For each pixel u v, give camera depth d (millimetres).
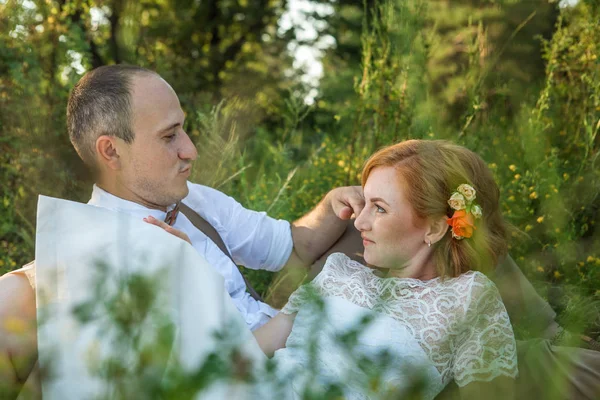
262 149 5016
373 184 2229
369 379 1183
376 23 4043
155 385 1104
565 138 3809
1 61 4328
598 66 3643
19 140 4117
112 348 1317
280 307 2922
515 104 3822
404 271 2258
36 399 1810
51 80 4547
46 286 2002
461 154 2266
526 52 4371
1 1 4484
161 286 1424
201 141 4066
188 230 2631
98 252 2035
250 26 11266
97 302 1381
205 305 2041
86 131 2432
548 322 2477
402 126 3779
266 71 9484
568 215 2900
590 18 3834
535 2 4438
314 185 4258
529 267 2910
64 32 4707
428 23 4324
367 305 2152
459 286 2129
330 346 1926
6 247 3840
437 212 2182
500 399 2010
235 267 2643
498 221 2342
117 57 5680
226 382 1162
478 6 4504
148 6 10344
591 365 2074
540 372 2086
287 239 2859
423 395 1221
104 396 1205
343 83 5969
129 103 2391
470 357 2057
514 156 3469
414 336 2080
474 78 4020
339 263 2355
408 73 3828
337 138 4910
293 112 4715
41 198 2141
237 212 2857
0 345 1934
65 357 1834
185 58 9555
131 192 2473
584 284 2568
